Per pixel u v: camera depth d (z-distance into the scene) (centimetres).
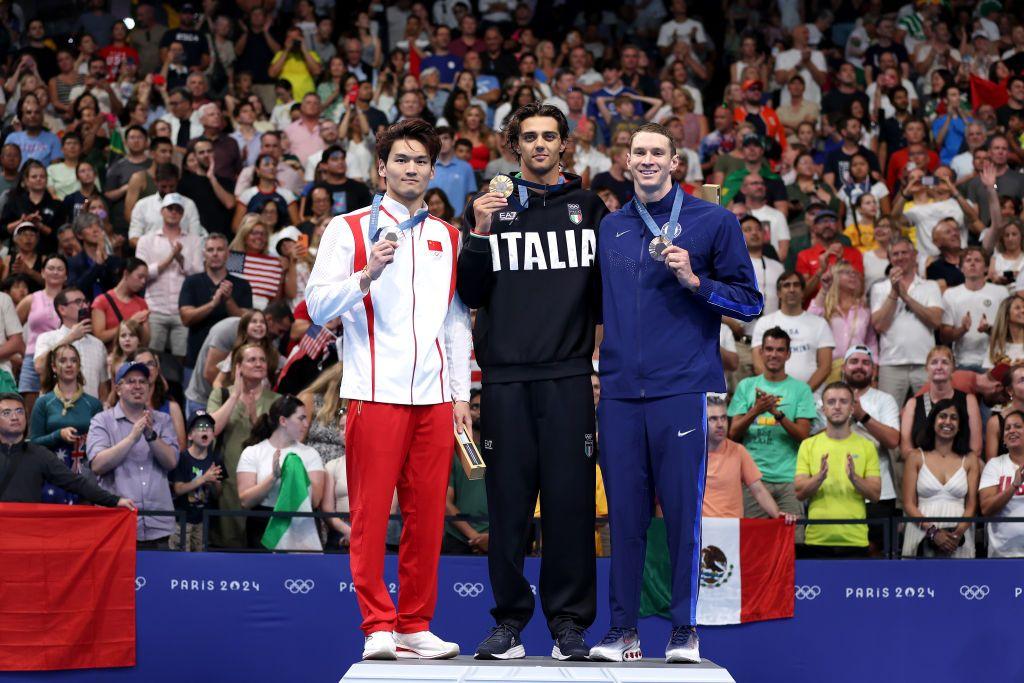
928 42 1383
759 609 629
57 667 582
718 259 396
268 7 1336
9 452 602
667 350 391
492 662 376
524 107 427
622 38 1452
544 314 414
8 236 959
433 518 407
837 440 707
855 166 1155
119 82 1242
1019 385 747
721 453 678
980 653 637
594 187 1045
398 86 1262
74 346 737
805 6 1445
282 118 1193
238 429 708
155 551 605
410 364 400
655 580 618
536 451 414
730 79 1342
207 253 875
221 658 604
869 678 633
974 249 925
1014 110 1288
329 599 612
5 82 1216
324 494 667
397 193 410
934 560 641
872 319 906
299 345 786
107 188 1031
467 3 1416
